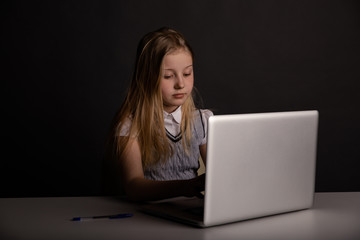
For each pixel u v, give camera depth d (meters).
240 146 1.40
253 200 1.46
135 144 1.93
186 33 3.57
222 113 3.65
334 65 3.73
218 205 1.39
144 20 3.51
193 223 1.40
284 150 1.52
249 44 3.64
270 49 3.67
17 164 3.45
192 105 2.20
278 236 1.33
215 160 1.36
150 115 1.95
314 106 3.74
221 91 3.64
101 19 3.46
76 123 3.50
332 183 3.78
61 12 3.41
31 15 3.38
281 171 1.52
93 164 3.55
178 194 1.63
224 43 3.62
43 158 3.48
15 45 3.38
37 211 1.57
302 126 1.57
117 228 1.39
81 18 3.44
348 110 3.76
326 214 1.57
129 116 1.99
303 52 3.70
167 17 3.54
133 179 1.79
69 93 3.48
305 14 3.68
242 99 3.67
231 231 1.37
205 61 3.61
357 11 3.71
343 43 3.72
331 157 3.77
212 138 1.34
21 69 3.40
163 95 1.95
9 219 1.47
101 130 3.53
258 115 1.44
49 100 3.45
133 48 3.51
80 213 1.55
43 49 3.41
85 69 3.48
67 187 3.53
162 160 2.06
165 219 1.49
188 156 2.15
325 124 3.75
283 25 3.66
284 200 1.55
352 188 3.79
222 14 3.60
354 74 3.74
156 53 1.92
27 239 1.29
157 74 1.92
